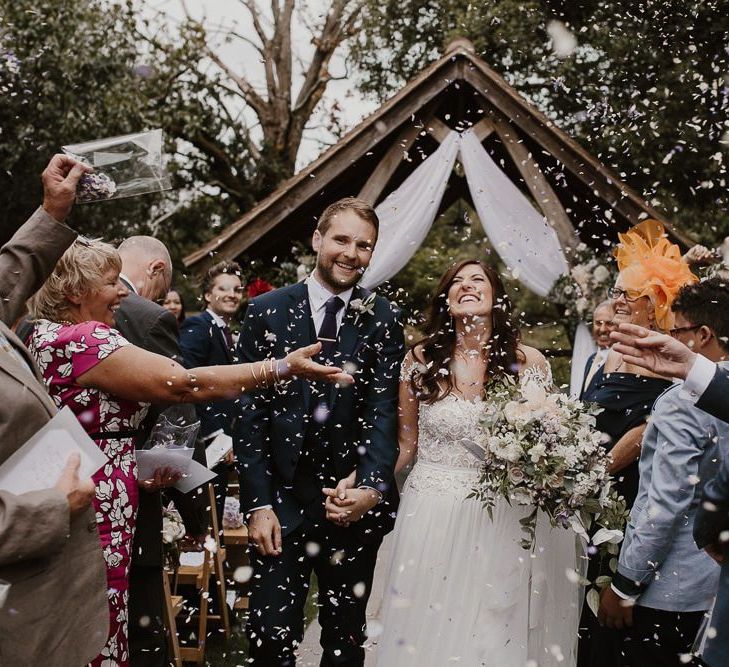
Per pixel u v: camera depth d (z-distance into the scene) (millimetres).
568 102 9773
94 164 2719
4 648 1979
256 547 3311
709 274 3576
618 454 3438
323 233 3455
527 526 3162
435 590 3326
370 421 3406
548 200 8500
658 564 2793
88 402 2619
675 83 5527
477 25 11164
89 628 2119
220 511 5527
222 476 5496
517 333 3607
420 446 3523
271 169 17312
